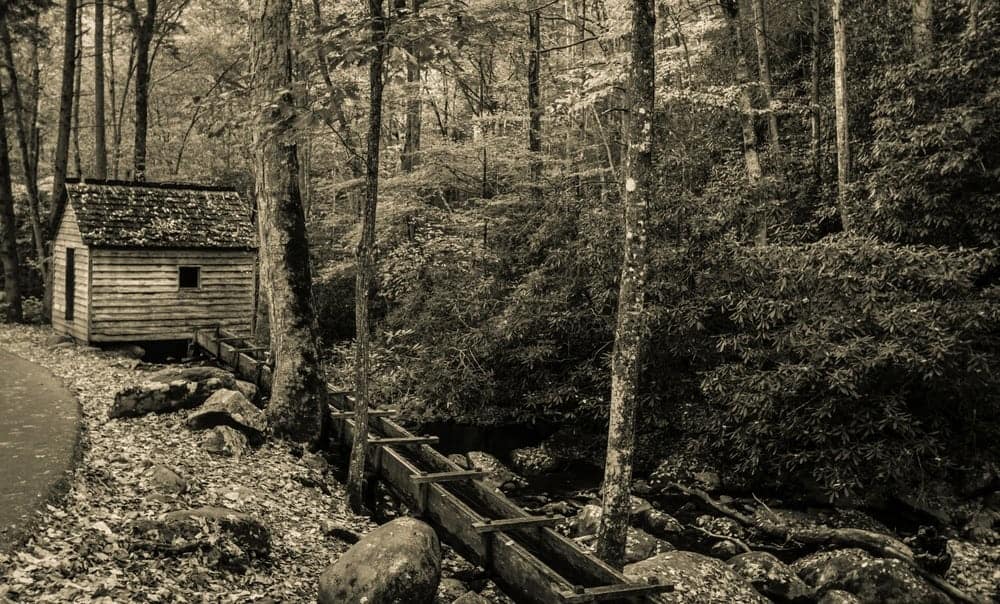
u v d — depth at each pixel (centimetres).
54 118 2739
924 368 852
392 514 828
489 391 1332
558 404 1311
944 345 834
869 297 894
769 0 1727
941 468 923
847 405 912
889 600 667
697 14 1614
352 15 756
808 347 925
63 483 612
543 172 1608
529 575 552
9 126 2117
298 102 714
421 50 635
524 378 1347
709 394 1052
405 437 886
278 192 927
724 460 1062
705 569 698
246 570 563
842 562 713
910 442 891
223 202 1645
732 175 1233
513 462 1160
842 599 651
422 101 1834
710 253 1052
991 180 1016
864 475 920
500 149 1573
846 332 918
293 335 938
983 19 1083
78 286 1502
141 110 2028
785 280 947
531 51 1680
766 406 930
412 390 1442
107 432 827
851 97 1361
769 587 711
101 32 2050
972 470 930
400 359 1474
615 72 1362
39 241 1922
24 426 800
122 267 1457
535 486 1048
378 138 726
